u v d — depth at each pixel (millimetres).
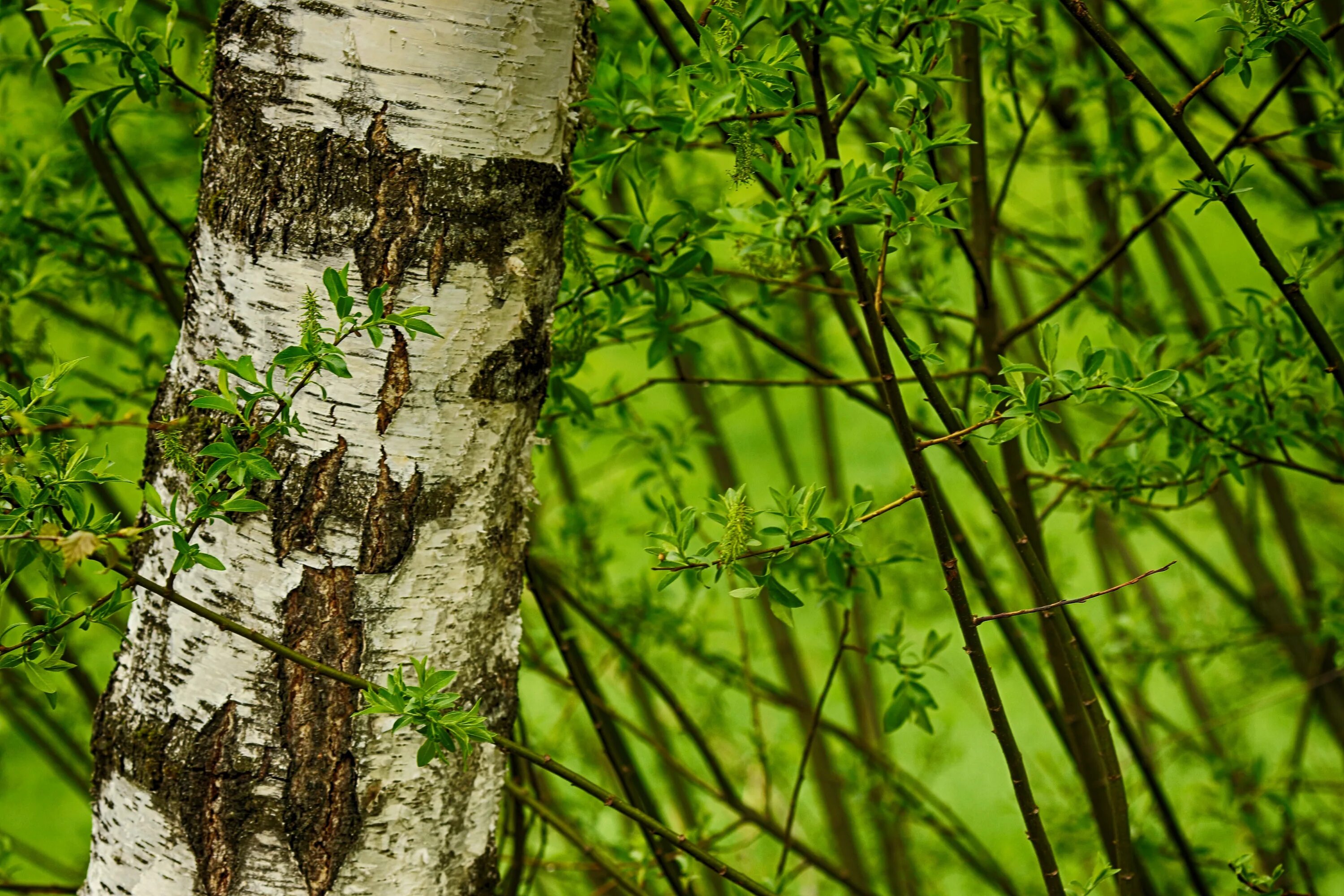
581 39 3197
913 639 6902
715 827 5688
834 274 3578
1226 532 4652
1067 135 4023
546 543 4203
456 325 3166
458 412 3178
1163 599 5762
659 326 3453
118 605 3137
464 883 3230
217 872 3176
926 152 3186
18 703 4367
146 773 3180
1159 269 5602
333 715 3172
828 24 3029
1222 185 3240
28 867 6207
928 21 3119
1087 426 5047
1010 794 6395
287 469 3160
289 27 3143
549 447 4559
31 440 3131
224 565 3168
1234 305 3561
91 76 3248
